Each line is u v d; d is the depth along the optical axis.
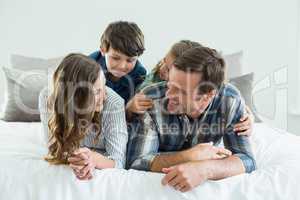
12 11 2.55
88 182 1.11
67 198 1.09
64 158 1.18
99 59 1.82
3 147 1.43
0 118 2.12
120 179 1.12
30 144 1.51
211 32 2.64
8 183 1.12
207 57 1.16
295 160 1.28
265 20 2.64
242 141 1.31
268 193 1.09
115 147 1.27
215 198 1.08
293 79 2.65
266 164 1.33
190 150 1.22
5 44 2.58
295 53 2.65
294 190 1.10
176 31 2.63
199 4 2.61
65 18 2.57
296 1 2.62
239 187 1.10
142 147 1.29
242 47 2.65
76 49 2.60
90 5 2.57
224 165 1.15
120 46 1.60
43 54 2.60
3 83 2.59
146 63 2.62
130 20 2.60
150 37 2.62
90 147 1.37
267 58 2.66
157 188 1.09
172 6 2.60
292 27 2.64
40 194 1.09
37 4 2.55
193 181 1.08
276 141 1.58
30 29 2.57
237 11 2.63
